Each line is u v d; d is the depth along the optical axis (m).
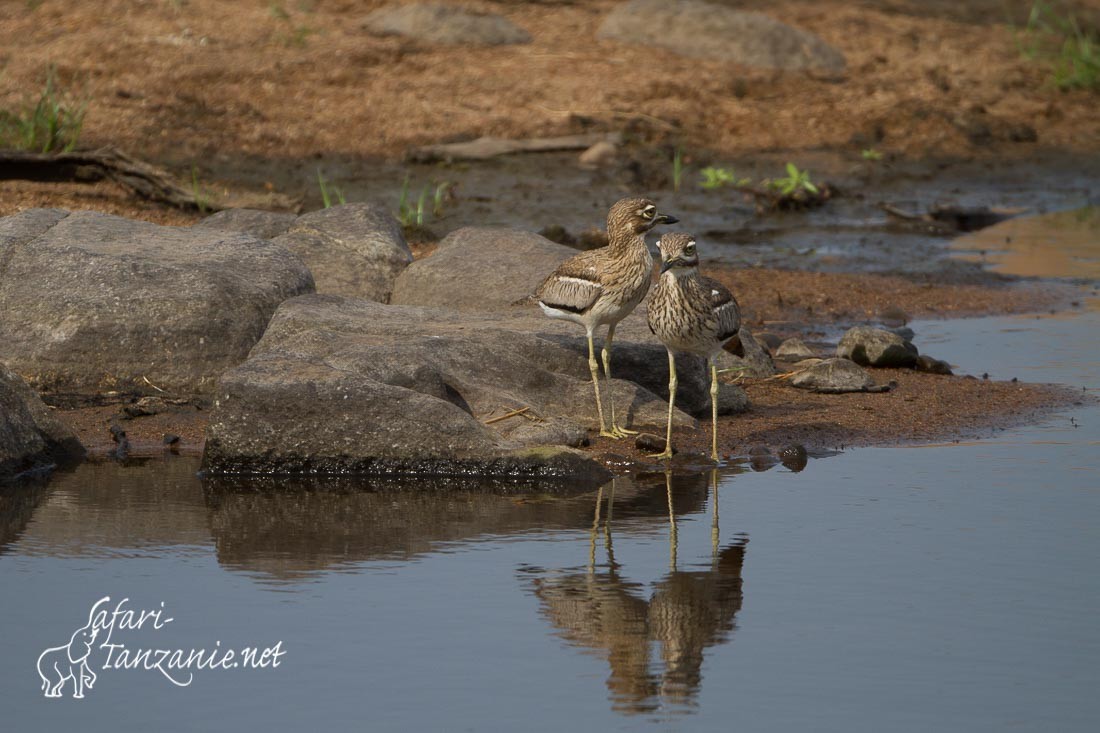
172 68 27.58
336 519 11.12
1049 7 38.22
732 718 7.66
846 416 14.31
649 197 25.06
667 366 14.50
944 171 28.17
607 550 10.35
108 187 21.67
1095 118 31.64
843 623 8.95
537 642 8.66
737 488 11.96
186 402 14.41
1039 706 7.80
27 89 25.97
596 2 33.72
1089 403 14.71
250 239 16.12
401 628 8.85
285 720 7.62
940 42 34.44
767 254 22.30
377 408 12.42
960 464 12.59
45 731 7.54
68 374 14.48
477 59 29.92
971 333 18.09
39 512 11.22
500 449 12.37
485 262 16.86
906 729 7.54
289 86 27.70
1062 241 23.70
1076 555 10.14
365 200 23.42
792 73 31.14
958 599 9.33
